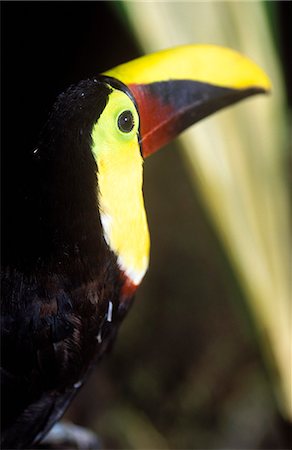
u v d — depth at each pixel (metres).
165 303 2.08
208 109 1.64
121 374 2.06
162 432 2.05
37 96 1.97
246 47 1.75
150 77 1.62
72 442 1.74
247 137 1.74
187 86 1.63
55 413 1.60
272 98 1.75
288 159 1.76
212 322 2.08
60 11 2.06
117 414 2.04
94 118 1.53
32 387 1.56
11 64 2.02
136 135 1.56
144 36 1.72
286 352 1.75
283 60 1.95
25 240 1.54
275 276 1.74
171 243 2.08
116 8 1.73
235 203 1.73
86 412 2.03
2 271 1.55
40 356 1.55
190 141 1.73
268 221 1.74
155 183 2.08
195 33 1.73
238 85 1.65
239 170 1.74
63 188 1.53
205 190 1.73
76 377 1.57
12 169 1.55
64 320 1.54
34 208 1.53
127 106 1.55
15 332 1.54
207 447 2.03
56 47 2.05
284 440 1.78
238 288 1.74
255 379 2.04
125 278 1.56
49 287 1.54
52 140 1.53
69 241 1.53
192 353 2.08
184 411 2.05
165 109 1.62
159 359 2.08
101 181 1.54
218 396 2.06
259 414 2.03
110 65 2.08
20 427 1.58
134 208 1.55
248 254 1.73
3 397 1.57
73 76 2.04
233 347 2.08
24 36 2.04
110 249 1.54
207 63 1.64
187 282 2.08
